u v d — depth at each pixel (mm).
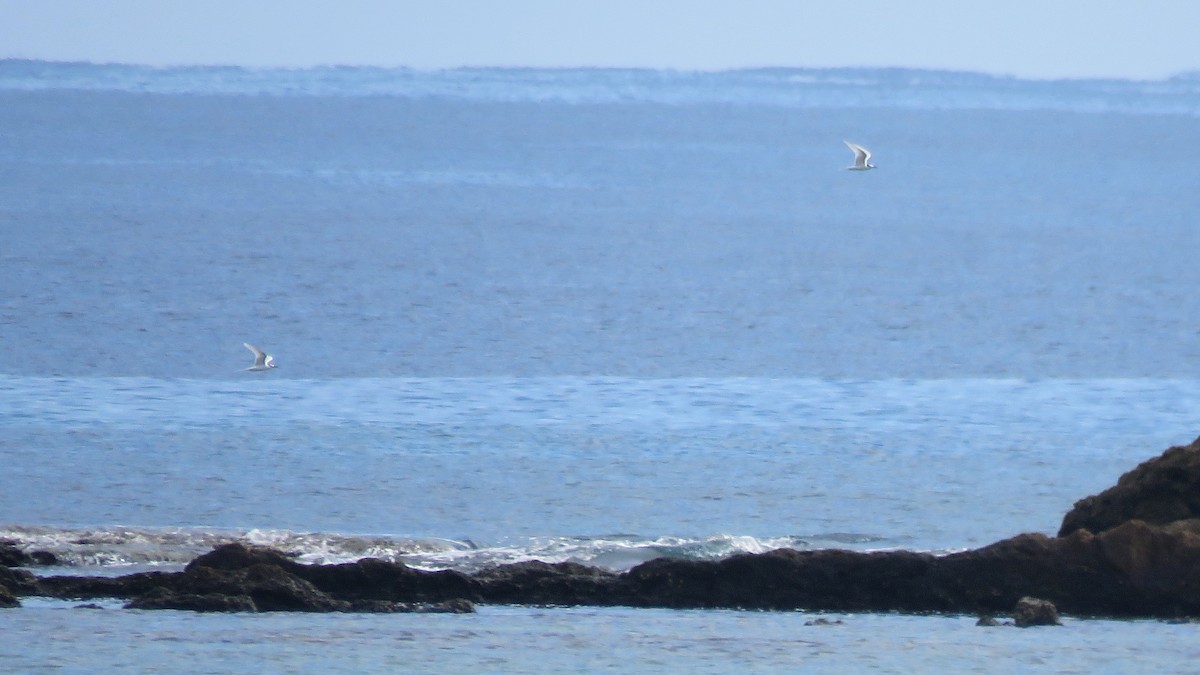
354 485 149125
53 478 148750
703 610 101375
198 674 85750
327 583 101062
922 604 101250
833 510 142500
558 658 90188
